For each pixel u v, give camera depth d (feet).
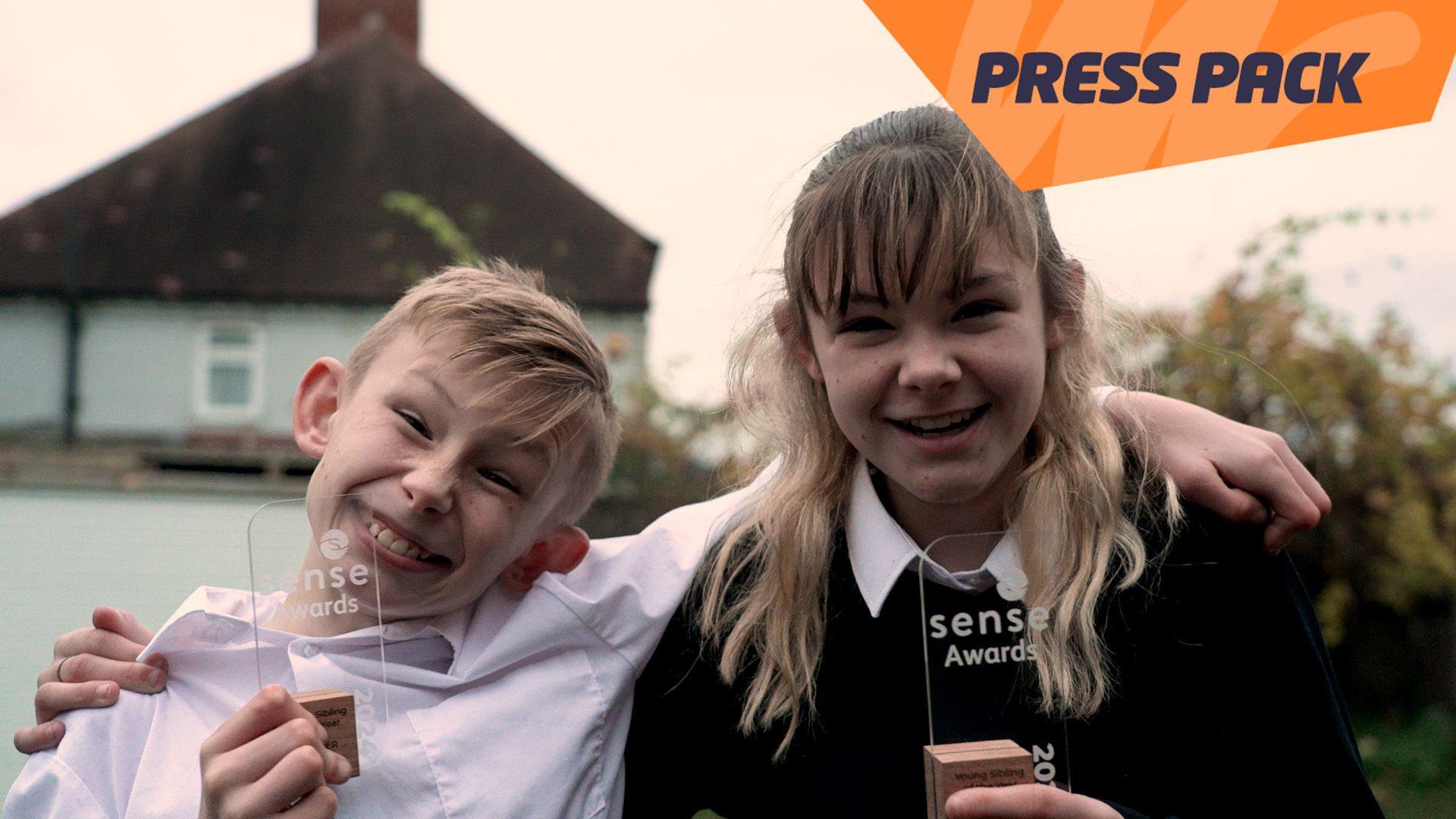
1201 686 6.26
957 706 5.57
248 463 31.42
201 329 39.50
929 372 5.72
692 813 6.89
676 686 6.76
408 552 5.92
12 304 39.29
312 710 5.41
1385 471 25.64
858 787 6.32
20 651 22.77
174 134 43.16
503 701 6.25
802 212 6.27
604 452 6.79
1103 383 7.17
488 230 39.86
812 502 6.73
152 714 5.82
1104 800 6.15
